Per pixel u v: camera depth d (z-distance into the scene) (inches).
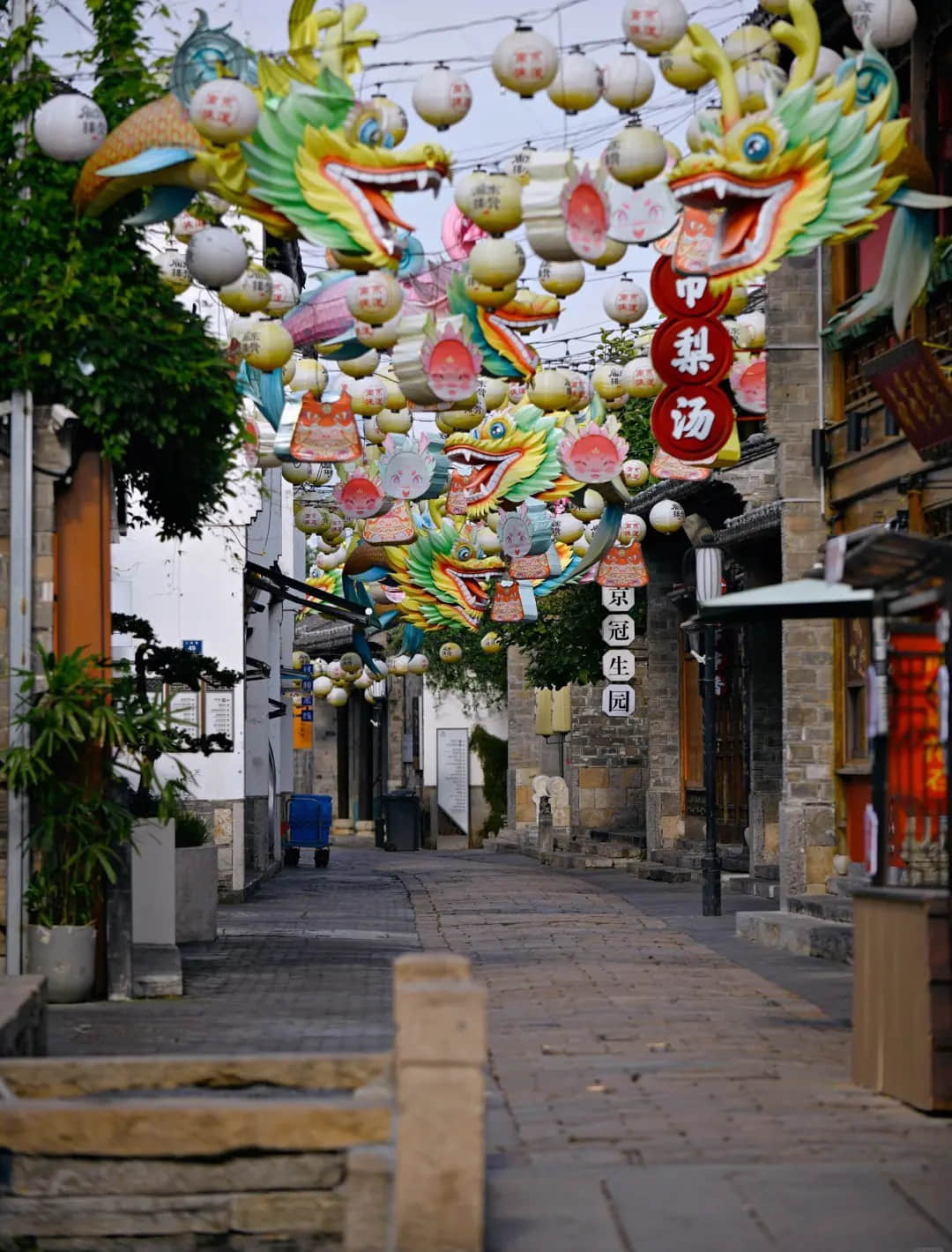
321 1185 337.4
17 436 602.2
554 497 938.1
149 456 674.8
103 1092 369.7
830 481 836.0
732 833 1259.2
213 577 1105.4
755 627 1112.2
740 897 1095.0
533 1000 595.8
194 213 614.2
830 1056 472.4
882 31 524.1
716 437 716.7
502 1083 437.7
